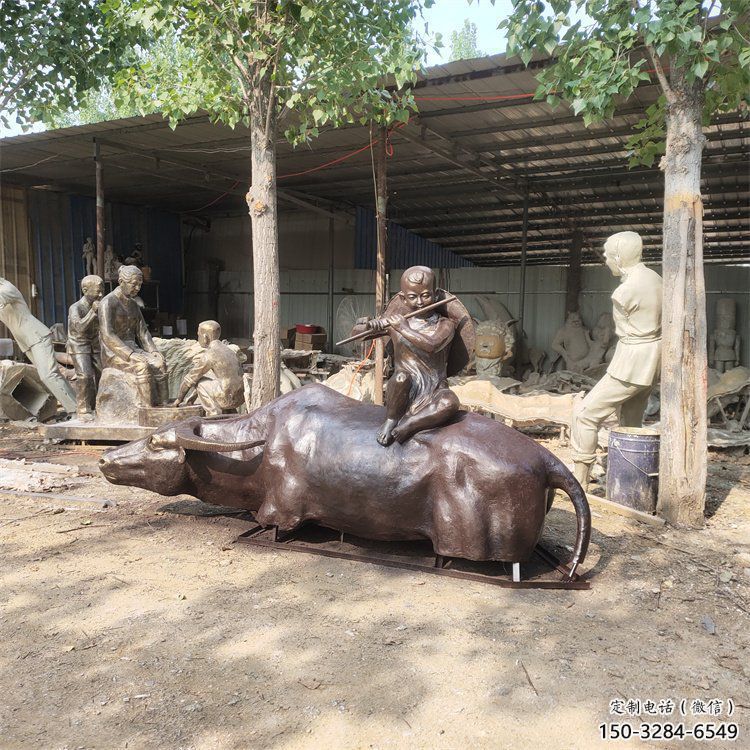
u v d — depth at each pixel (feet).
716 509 19.88
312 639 11.44
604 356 49.08
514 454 13.87
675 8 16.19
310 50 22.80
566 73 19.08
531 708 9.61
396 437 14.49
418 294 15.02
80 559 14.85
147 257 69.67
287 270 69.41
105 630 11.64
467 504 13.76
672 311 18.17
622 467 19.29
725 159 41.14
